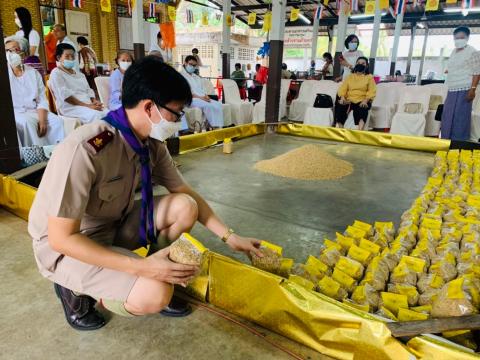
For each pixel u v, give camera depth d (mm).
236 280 1453
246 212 2691
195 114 5789
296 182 3430
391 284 1588
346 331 1221
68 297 1368
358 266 1630
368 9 6352
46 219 1122
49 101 4219
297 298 1305
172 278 1088
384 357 1133
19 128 3609
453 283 1345
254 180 3465
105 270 1146
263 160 4172
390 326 1129
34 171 2779
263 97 7355
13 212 2482
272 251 1521
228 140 4535
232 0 12797
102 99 5090
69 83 4184
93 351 1300
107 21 10445
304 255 2078
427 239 1907
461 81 4840
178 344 1345
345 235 2010
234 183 3363
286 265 1529
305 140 5551
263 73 10000
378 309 1433
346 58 7496
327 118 6562
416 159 4406
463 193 2641
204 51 17500
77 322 1390
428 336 1124
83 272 1147
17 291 1637
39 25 8961
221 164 4027
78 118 4094
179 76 1087
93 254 1051
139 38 7422
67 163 1029
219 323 1461
